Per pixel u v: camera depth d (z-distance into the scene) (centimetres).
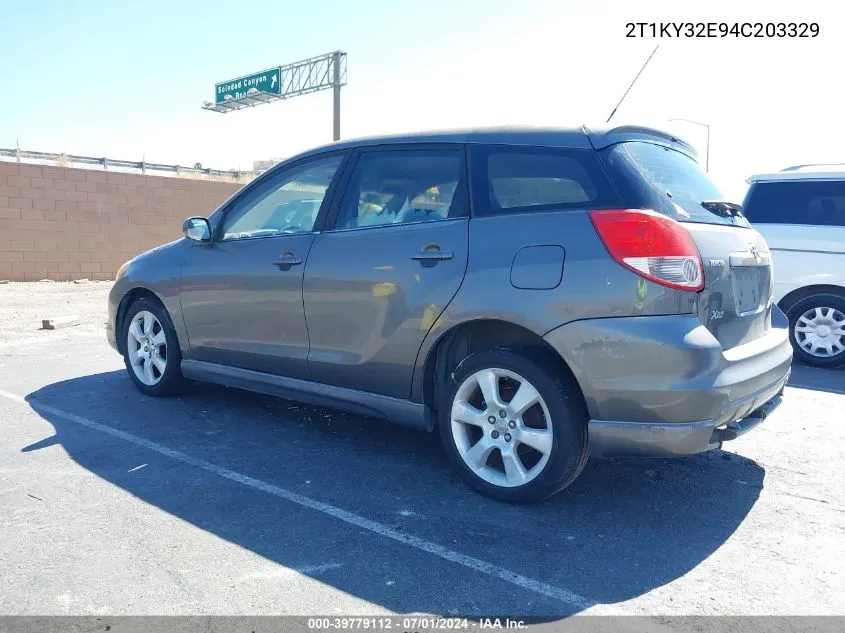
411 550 295
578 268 312
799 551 301
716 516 335
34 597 255
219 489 357
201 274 471
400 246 370
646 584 272
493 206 347
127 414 486
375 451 418
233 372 464
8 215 1548
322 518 325
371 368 384
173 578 270
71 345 766
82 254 1675
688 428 300
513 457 337
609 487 369
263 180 459
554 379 321
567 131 340
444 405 362
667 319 300
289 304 418
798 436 461
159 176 1805
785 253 700
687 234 310
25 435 438
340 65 2798
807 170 704
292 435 446
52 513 326
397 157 391
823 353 693
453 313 346
